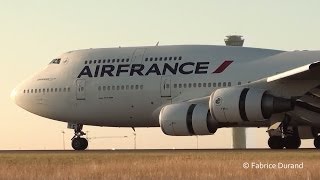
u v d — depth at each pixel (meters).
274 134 62.34
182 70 64.69
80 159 45.09
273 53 63.78
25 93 72.50
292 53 62.59
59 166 35.97
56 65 71.56
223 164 35.84
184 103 60.38
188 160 39.84
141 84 66.19
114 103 67.56
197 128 59.06
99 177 29.28
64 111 70.38
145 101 66.12
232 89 57.50
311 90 58.91
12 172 31.89
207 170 31.86
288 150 56.84
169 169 32.88
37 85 71.75
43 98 71.25
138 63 66.94
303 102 59.66
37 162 42.22
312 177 27.77
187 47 66.31
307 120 59.94
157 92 65.44
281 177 28.03
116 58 68.25
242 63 63.09
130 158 44.69
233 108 56.69
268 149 61.66
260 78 61.59
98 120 69.44
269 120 60.09
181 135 60.12
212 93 58.12
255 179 27.73
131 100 66.75
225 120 57.59
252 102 56.34
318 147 64.38
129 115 67.56
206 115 58.97
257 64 62.50
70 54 71.44
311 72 55.69
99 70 68.50
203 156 45.56
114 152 57.94
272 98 56.59
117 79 67.38
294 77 57.09
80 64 69.88
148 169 33.00
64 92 70.00
